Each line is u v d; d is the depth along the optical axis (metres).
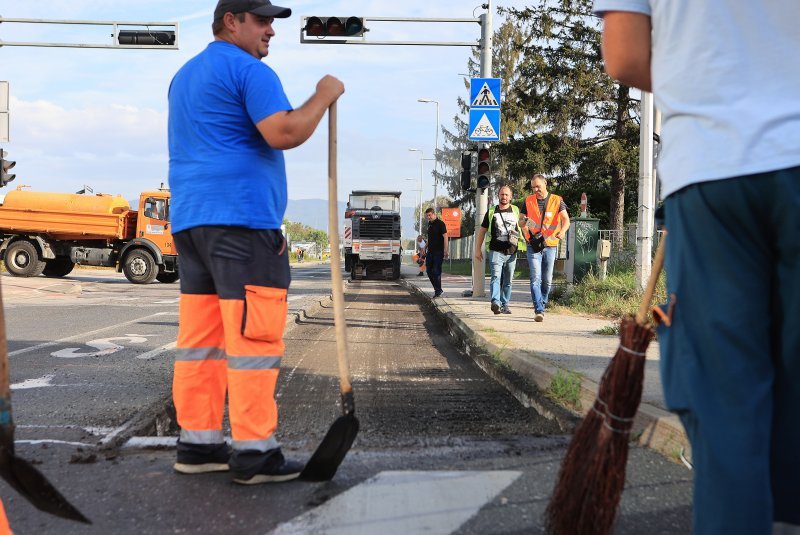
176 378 3.45
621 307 11.52
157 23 17.95
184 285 3.43
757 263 1.82
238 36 3.45
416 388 6.39
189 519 2.84
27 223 25.62
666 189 1.95
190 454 3.43
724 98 1.85
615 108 36.78
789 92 1.81
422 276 36.25
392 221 33.50
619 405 2.20
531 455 3.76
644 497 3.05
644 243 11.79
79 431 4.45
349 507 2.93
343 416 3.24
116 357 7.94
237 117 3.29
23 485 2.23
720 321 1.81
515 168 37.88
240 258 3.20
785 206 1.75
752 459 1.75
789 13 1.83
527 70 37.50
